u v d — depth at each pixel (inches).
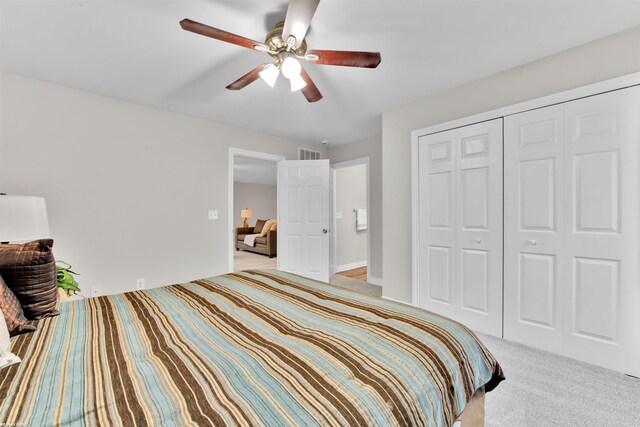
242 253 300.4
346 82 97.8
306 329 40.7
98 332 40.0
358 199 219.0
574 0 60.7
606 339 73.3
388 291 125.0
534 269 85.0
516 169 88.5
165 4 60.9
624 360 70.8
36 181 95.7
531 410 58.4
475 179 97.8
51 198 98.4
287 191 168.7
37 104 95.8
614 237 72.2
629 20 67.4
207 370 29.9
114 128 111.3
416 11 63.4
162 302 53.6
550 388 65.6
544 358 78.9
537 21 67.5
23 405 24.1
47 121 97.6
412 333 39.5
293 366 30.7
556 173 81.1
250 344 36.0
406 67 88.3
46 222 78.9
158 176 122.4
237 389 26.7
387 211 125.2
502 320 91.7
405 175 118.6
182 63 85.0
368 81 97.3
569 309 78.9
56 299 49.0
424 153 111.7
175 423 22.3
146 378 28.4
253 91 105.0
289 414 23.6
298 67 63.2
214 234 139.3
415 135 113.8
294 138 171.8
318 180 166.2
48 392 26.0
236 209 354.3
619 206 71.6
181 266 129.0
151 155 120.5
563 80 80.1
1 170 90.3
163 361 31.8
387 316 45.7
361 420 24.2
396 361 32.4
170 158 125.7
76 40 73.5
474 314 98.3
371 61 64.4
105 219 109.6
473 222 98.4
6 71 89.7
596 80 75.0
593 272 75.2
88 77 93.7
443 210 106.6
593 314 75.1
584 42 76.0
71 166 102.2
